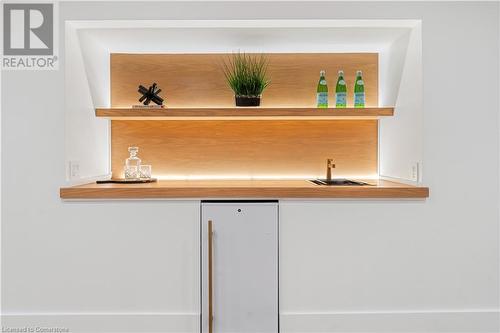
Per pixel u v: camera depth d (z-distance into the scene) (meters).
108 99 3.07
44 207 2.36
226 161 3.12
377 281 2.37
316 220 2.35
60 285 2.35
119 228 2.35
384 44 2.90
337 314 2.35
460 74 2.40
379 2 2.40
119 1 2.39
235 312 2.32
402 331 2.36
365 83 3.11
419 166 2.42
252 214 2.32
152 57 3.09
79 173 2.55
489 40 2.41
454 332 2.38
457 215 2.39
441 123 2.40
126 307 2.35
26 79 2.38
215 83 3.10
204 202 2.35
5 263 2.35
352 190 2.34
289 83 3.10
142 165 3.02
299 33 2.64
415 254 2.38
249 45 2.90
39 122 2.38
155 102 2.91
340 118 2.99
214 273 2.32
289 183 2.72
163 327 2.34
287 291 2.35
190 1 2.40
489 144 2.41
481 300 2.39
